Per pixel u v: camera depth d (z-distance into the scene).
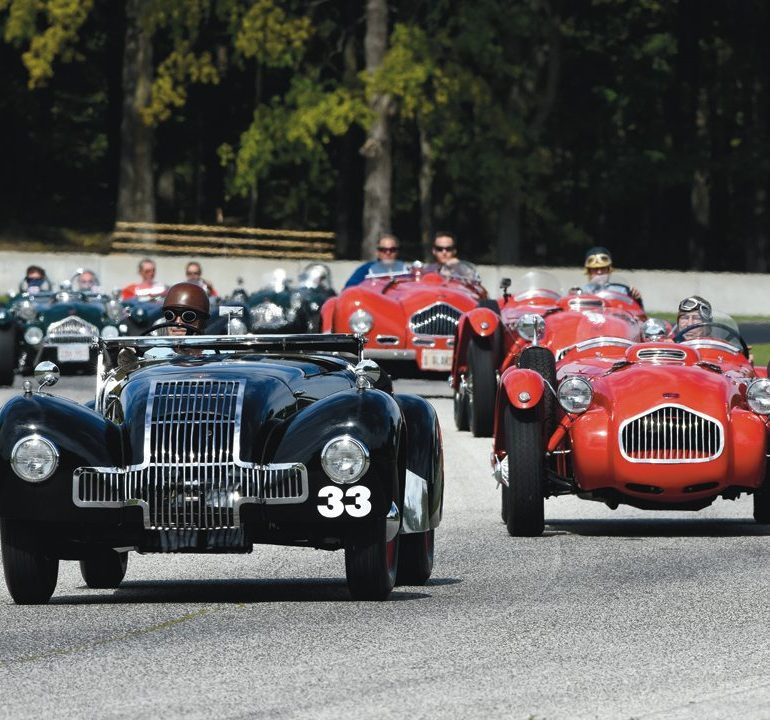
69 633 29.39
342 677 25.39
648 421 42.34
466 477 56.78
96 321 95.50
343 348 38.38
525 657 26.92
